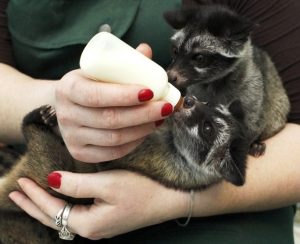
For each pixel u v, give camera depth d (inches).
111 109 30.2
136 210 33.8
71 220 34.0
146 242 36.4
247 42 39.6
